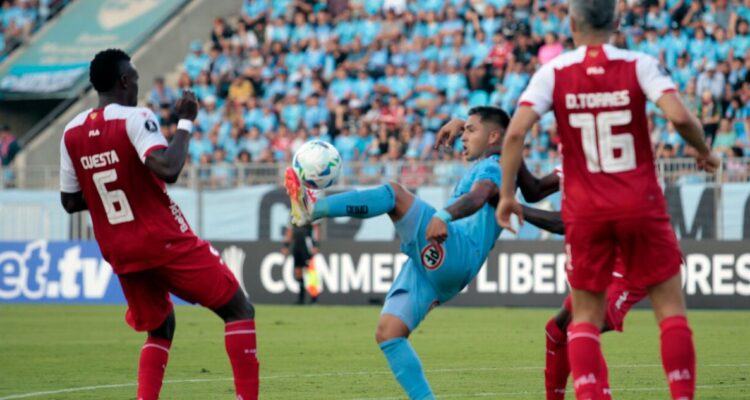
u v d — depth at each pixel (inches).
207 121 3767.2
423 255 909.2
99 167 935.0
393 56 3705.7
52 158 4015.8
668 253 789.9
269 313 2586.1
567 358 943.0
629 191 780.0
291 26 3993.6
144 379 970.7
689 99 3142.2
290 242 2915.8
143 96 4197.8
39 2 4554.6
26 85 4227.4
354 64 3742.6
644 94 779.4
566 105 789.2
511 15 3636.8
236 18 4384.8
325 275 2920.8
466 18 3688.5
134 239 937.5
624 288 978.1
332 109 3607.3
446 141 1024.2
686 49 3361.2
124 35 4281.5
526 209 1002.1
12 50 4414.4
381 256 2869.1
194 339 1907.0
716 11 3432.6
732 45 3334.2
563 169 805.9
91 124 937.5
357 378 1333.7
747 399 1109.7
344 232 2930.6
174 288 956.6
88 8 4471.0
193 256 946.1
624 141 781.9
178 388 1248.8
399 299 915.4
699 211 2674.7
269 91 3809.1
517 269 2763.3
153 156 909.8
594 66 783.1
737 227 2652.6
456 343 1791.3
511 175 795.4
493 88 3503.9
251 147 3577.8
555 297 2733.8
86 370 1450.5
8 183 3201.3
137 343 1851.6
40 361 1565.0
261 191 2977.4
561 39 3449.8
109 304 2979.8
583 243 797.9
